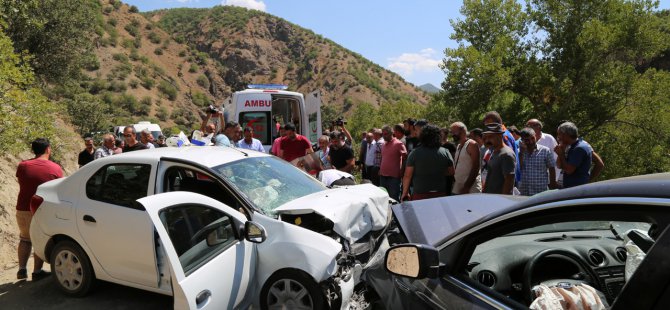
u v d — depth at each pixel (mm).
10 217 7836
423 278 2117
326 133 10820
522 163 6312
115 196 4387
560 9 23281
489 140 5438
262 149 8938
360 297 3852
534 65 23609
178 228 3281
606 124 23031
